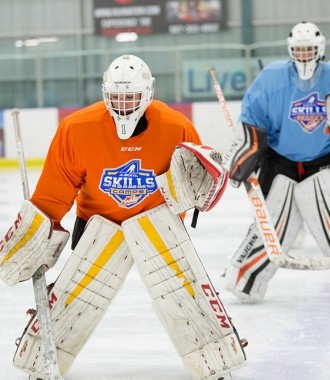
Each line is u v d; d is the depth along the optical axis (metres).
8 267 4.02
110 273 4.16
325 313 5.66
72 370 4.48
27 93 17.22
